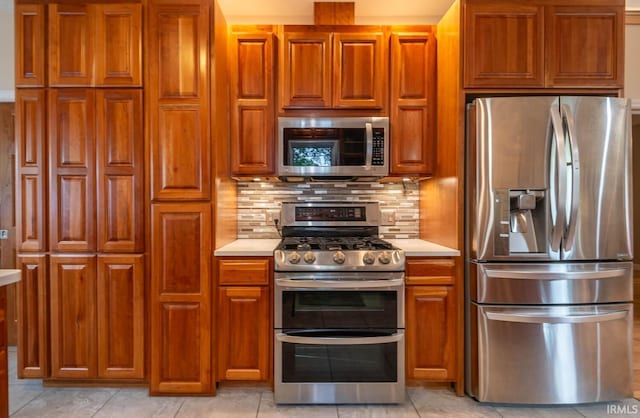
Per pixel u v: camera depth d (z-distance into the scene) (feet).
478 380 7.10
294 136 8.11
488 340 7.01
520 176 6.96
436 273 7.39
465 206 7.40
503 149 6.98
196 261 7.36
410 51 8.27
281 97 8.23
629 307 7.02
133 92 7.43
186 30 7.35
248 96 8.21
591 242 6.93
